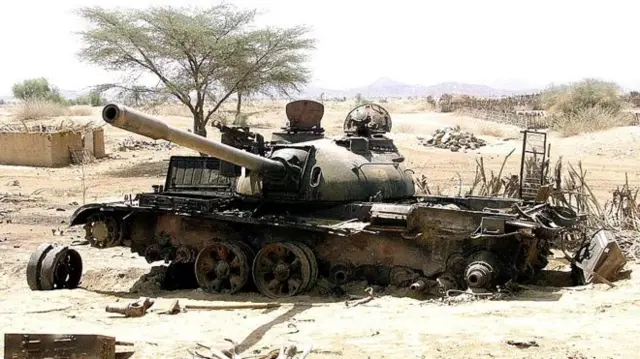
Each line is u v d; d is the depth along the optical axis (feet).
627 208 54.90
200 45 104.73
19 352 26.25
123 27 107.14
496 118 177.47
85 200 81.66
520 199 43.96
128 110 30.35
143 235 45.37
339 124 162.91
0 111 207.72
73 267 44.16
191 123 153.07
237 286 40.52
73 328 32.48
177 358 27.78
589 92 156.04
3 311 36.04
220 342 29.76
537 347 28.14
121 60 110.01
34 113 173.37
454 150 125.18
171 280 44.80
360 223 39.45
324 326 32.22
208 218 42.24
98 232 45.19
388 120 48.34
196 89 108.37
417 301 37.06
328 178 40.70
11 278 46.70
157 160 118.62
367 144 44.37
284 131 46.19
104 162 117.08
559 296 36.96
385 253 39.86
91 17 109.19
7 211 73.87
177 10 108.37
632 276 39.99
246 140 43.39
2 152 113.09
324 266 41.27
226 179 45.73
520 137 139.03
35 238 60.23
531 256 39.04
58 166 111.75
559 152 119.75
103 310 36.37
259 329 31.89
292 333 31.09
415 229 38.37
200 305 36.76
